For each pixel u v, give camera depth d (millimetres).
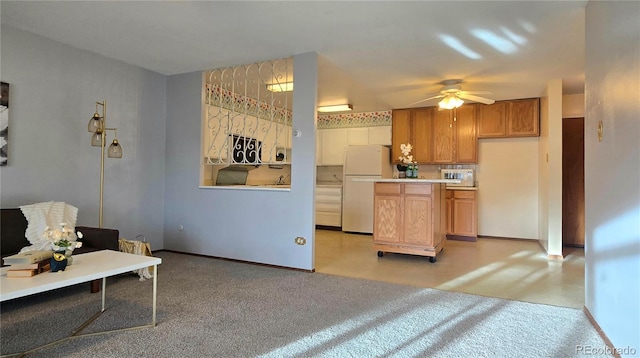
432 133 6332
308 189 3721
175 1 2639
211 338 2117
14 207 3170
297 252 3779
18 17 2947
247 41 3412
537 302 2812
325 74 4426
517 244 5516
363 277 3520
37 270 1977
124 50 3723
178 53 3791
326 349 2000
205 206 4359
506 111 5809
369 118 7078
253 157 5320
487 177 6160
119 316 2434
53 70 3453
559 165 4500
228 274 3570
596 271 2318
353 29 3080
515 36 3166
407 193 4324
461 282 3373
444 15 2785
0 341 2051
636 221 1706
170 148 4613
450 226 6023
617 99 1962
